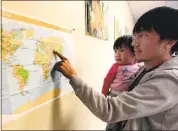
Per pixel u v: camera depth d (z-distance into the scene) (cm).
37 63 70
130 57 125
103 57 163
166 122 69
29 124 67
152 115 72
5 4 56
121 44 127
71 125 102
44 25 74
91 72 133
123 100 65
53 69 81
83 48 116
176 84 65
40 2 72
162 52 72
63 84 91
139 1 318
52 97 82
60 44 86
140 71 91
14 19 59
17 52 60
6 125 57
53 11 81
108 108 65
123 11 275
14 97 59
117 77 126
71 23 99
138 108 63
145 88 66
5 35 56
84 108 119
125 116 64
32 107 68
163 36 69
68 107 98
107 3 178
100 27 151
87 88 69
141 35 72
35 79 70
